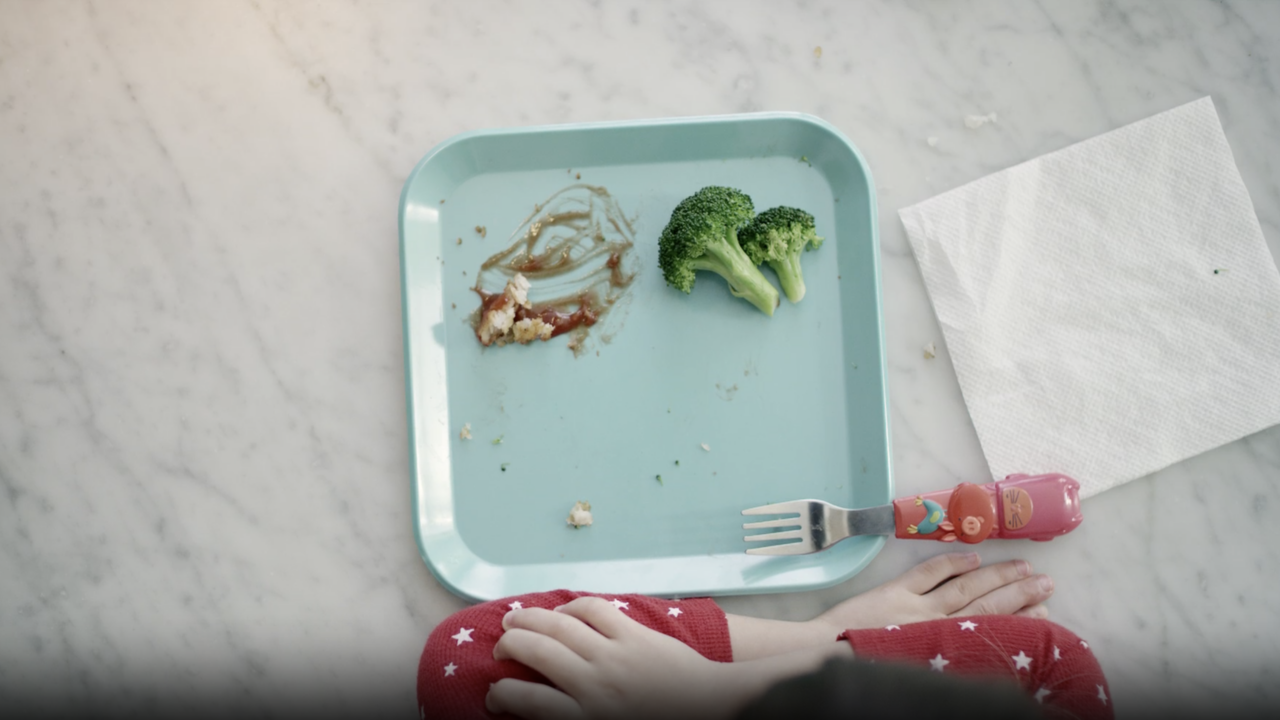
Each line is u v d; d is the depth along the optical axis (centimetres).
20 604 144
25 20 149
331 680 141
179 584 143
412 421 136
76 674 143
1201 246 138
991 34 145
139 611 143
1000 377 138
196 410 145
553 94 146
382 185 146
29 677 143
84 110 148
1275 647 135
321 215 146
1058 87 144
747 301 139
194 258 146
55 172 148
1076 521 130
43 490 145
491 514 138
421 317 140
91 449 145
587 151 141
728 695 109
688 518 137
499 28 147
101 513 144
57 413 146
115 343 146
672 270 133
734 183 142
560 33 147
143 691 142
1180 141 139
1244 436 136
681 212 132
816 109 145
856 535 131
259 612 142
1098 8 144
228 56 148
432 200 142
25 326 147
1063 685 113
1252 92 142
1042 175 141
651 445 138
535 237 142
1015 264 140
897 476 140
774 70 146
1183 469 138
